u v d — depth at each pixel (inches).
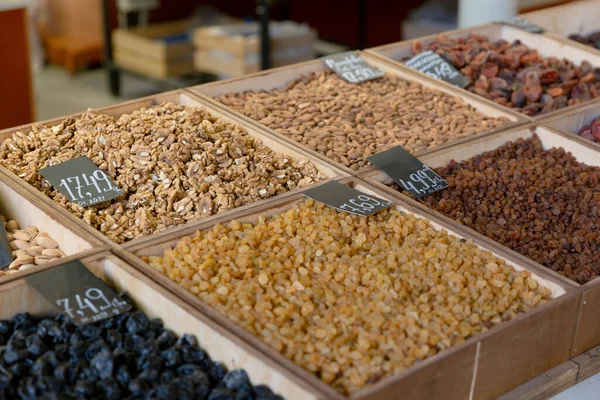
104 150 62.2
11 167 61.5
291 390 46.8
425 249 56.1
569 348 54.0
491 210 62.2
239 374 48.0
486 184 64.1
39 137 63.9
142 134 63.1
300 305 51.4
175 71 129.8
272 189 60.4
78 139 63.1
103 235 55.9
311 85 75.7
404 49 82.0
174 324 51.0
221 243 55.0
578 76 80.5
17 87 100.7
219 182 60.5
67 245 57.0
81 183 59.6
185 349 49.0
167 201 59.2
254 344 48.6
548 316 52.0
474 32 85.4
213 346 49.4
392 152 65.1
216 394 46.8
